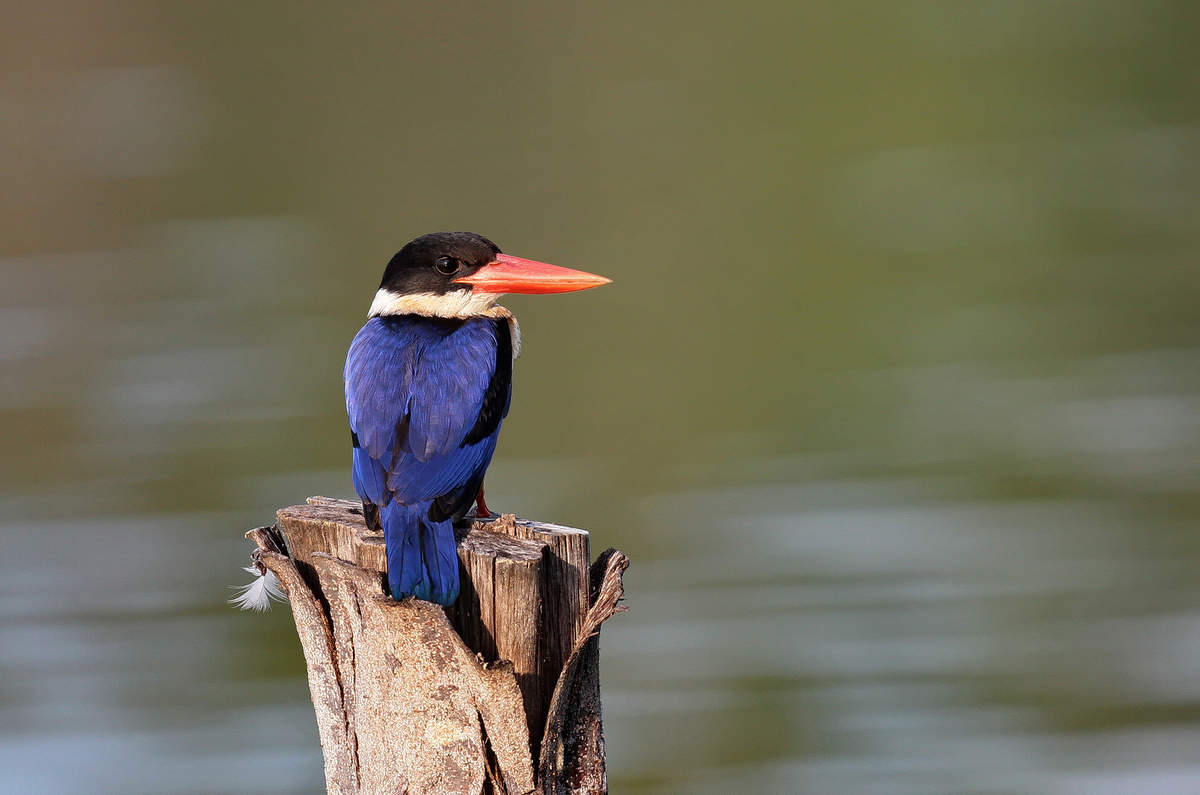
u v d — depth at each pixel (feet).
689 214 75.77
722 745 36.65
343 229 76.23
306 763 35.45
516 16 90.07
